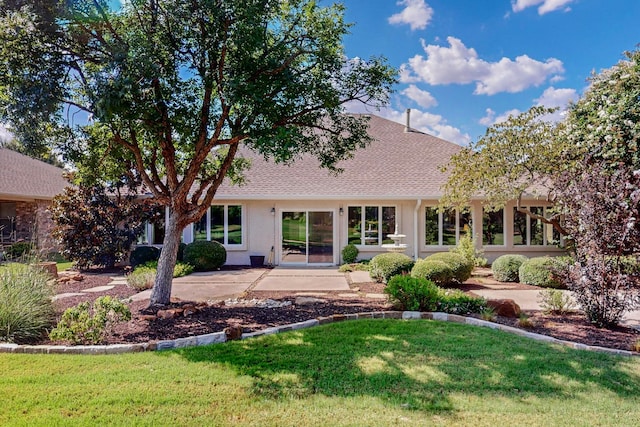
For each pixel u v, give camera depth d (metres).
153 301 7.86
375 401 4.02
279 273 13.85
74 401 3.95
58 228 13.89
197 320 7.06
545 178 11.59
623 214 6.50
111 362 5.01
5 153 22.78
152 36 6.44
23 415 3.67
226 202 16.38
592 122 10.91
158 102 6.70
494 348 5.56
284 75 6.61
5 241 18.19
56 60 6.44
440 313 7.46
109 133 7.95
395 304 8.01
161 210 16.34
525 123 10.86
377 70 7.68
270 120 7.05
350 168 17.81
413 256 16.16
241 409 3.82
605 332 6.45
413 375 4.66
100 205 14.10
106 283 11.59
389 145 19.56
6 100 6.23
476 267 15.29
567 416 3.74
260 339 5.96
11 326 5.89
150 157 9.42
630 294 6.50
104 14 6.29
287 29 7.44
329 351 5.42
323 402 3.98
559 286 10.70
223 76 6.87
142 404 3.90
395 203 16.27
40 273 7.70
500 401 4.04
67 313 5.84
